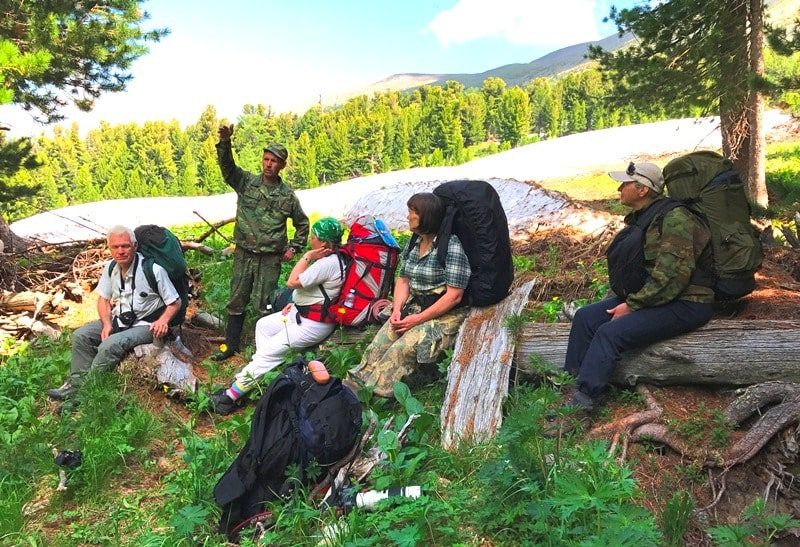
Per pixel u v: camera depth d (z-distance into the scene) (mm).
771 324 4027
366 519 3291
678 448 3674
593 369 3971
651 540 2576
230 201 26844
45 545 3510
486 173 23953
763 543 2969
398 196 17391
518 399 4105
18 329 6750
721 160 4293
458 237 4895
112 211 24312
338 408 3598
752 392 3738
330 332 5410
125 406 4895
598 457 3084
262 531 3383
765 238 6895
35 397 5316
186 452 4027
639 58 12312
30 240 10562
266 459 3496
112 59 13055
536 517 2947
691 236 3908
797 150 17609
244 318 6297
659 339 4059
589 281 6398
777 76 8391
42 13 11773
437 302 4832
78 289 7367
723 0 11078
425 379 5059
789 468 3463
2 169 13531
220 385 5441
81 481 4023
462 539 3115
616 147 25281
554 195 11656
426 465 3855
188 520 3369
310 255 5348
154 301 5387
